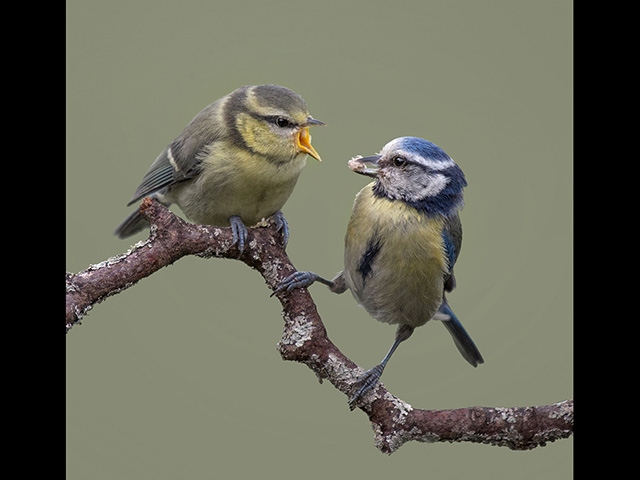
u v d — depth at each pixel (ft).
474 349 37.91
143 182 37.70
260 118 33.32
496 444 27.73
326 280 33.17
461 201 31.73
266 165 33.65
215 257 28.43
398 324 33.83
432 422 27.66
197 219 36.22
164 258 27.04
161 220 27.02
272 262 29.01
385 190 31.24
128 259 26.63
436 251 31.14
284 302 29.12
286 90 33.99
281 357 28.91
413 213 30.99
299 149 33.78
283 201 35.19
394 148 30.99
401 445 28.02
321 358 28.55
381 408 28.04
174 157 36.04
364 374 28.32
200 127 35.09
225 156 33.76
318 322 28.89
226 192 34.30
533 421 27.17
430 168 30.78
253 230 29.19
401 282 31.55
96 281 25.96
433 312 32.91
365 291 32.55
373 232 31.17
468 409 27.76
